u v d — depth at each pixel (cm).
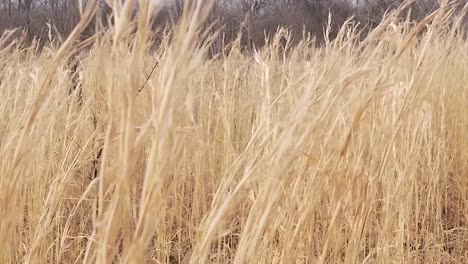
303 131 102
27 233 196
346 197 137
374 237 213
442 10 141
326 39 232
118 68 68
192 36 68
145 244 70
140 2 66
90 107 228
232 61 337
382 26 127
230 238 222
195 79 281
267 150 110
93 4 73
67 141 233
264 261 112
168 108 67
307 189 119
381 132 148
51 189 155
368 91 123
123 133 67
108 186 79
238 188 88
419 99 154
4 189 104
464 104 317
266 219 93
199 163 263
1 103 203
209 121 265
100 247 71
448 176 314
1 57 243
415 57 162
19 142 94
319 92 101
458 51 385
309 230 134
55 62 85
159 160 69
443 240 257
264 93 144
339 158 118
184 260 254
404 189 194
